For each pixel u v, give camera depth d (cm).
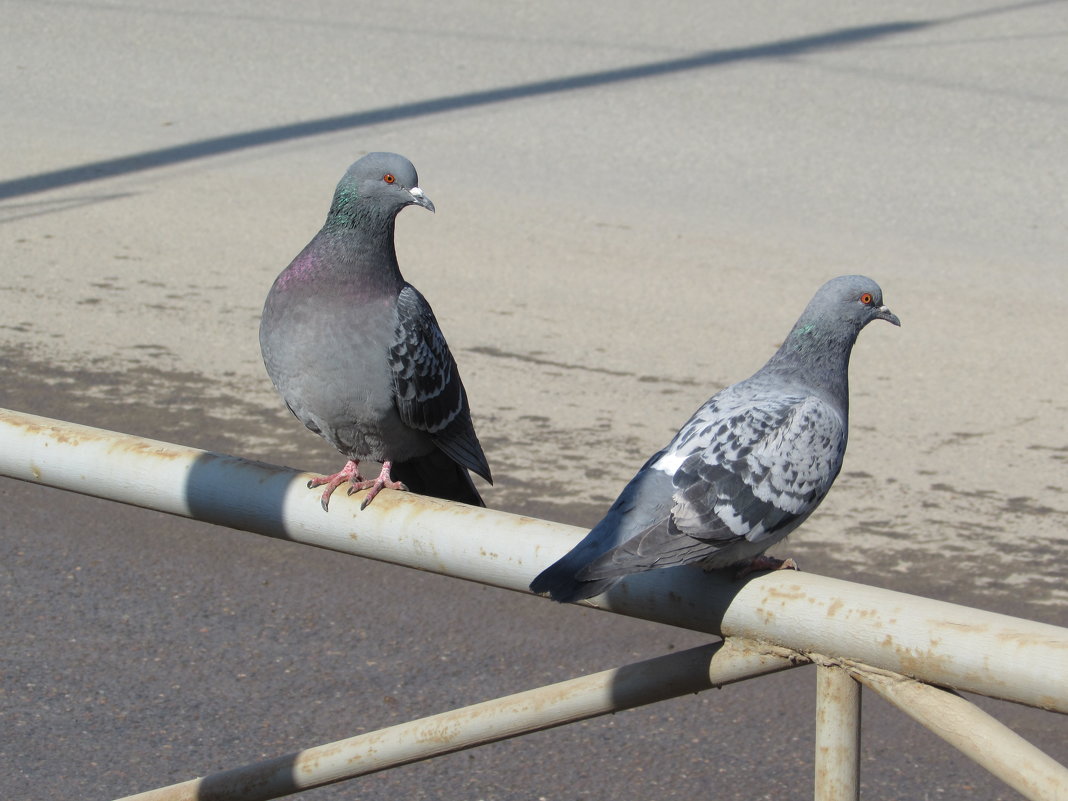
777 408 367
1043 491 729
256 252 1105
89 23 1780
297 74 1583
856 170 1280
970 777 514
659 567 275
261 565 669
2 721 556
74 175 1280
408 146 1348
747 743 538
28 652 601
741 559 354
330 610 630
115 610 632
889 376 884
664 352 916
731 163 1303
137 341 929
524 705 286
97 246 1109
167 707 565
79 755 538
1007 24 1739
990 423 816
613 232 1144
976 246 1112
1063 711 218
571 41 1698
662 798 509
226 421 814
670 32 1733
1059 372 890
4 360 890
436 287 1026
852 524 691
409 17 1806
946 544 670
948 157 1309
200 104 1489
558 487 729
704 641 604
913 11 1820
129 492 317
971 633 226
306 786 323
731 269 1066
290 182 1264
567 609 631
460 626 617
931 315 981
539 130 1390
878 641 236
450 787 519
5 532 698
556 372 881
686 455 347
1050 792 218
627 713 560
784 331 954
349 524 295
